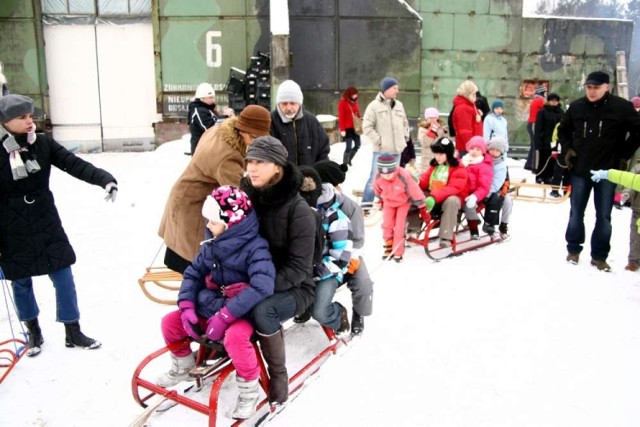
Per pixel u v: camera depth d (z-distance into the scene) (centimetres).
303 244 313
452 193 639
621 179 530
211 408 301
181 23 1472
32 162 387
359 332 433
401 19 1489
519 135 1603
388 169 602
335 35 1488
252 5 1473
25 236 394
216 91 1502
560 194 1007
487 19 1543
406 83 1520
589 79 574
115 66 1498
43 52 1459
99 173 408
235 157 384
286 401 344
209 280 321
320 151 560
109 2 1475
